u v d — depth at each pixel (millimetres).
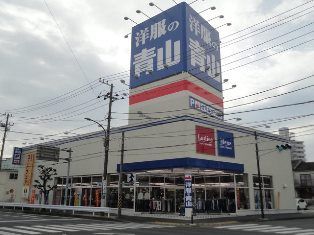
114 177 34094
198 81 39312
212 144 30297
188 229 18703
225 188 31250
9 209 39594
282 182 36781
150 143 31234
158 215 28422
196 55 40000
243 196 31984
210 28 44031
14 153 47938
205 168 28406
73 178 39219
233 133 32625
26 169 44969
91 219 26750
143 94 40969
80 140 39375
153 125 31438
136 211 30797
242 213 30844
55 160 39125
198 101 38281
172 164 28188
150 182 31438
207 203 30531
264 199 34250
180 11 40156
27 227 18328
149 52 41938
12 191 56719
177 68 38375
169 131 29984
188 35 39344
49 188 40406
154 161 29672
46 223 21359
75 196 38156
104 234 15133
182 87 37406
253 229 18766
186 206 26938
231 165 30609
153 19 42844
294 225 21406
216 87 42250
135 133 32781
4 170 62781
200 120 29984
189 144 28516
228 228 19516
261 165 34656
